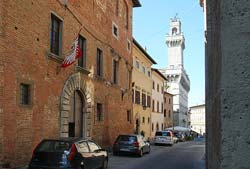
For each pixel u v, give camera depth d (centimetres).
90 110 2419
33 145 1595
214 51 461
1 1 1358
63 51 1964
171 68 12281
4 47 1373
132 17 3766
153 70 5509
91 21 2466
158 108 6019
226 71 292
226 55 293
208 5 756
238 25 292
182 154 2978
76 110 2244
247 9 291
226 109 290
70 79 2061
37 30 1659
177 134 6066
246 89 286
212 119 499
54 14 1856
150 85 5309
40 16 1692
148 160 2325
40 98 1681
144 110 4859
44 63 1730
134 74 4219
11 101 1420
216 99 360
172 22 12962
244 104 285
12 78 1430
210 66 655
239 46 290
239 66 289
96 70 2588
